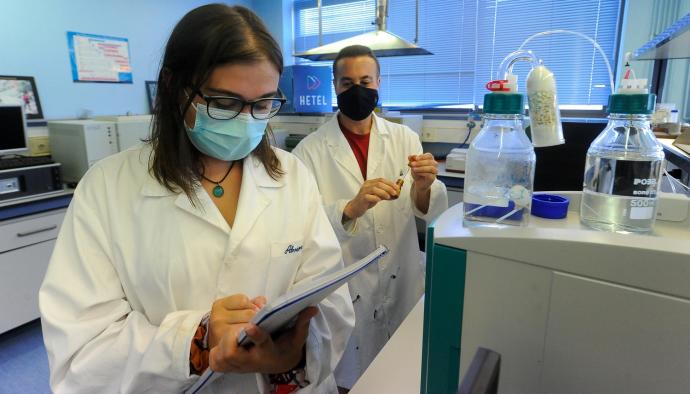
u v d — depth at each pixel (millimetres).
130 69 3080
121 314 765
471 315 523
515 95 545
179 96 770
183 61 733
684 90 2455
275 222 872
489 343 519
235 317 654
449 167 2660
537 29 3064
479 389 396
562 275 459
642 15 2621
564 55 3020
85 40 2789
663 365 430
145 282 775
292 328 716
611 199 569
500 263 490
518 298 490
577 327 464
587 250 441
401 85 3676
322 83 3396
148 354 683
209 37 706
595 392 471
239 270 810
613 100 556
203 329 696
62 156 2486
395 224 1618
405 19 3523
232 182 889
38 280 2227
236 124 771
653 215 562
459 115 3352
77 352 706
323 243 923
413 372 808
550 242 458
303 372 786
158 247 775
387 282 1607
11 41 2434
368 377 795
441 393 570
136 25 3086
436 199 1559
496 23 3191
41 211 2160
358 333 1553
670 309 415
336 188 1637
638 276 423
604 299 443
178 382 683
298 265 904
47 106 2633
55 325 700
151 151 843
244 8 781
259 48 729
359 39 2217
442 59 3455
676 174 1513
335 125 1710
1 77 2396
